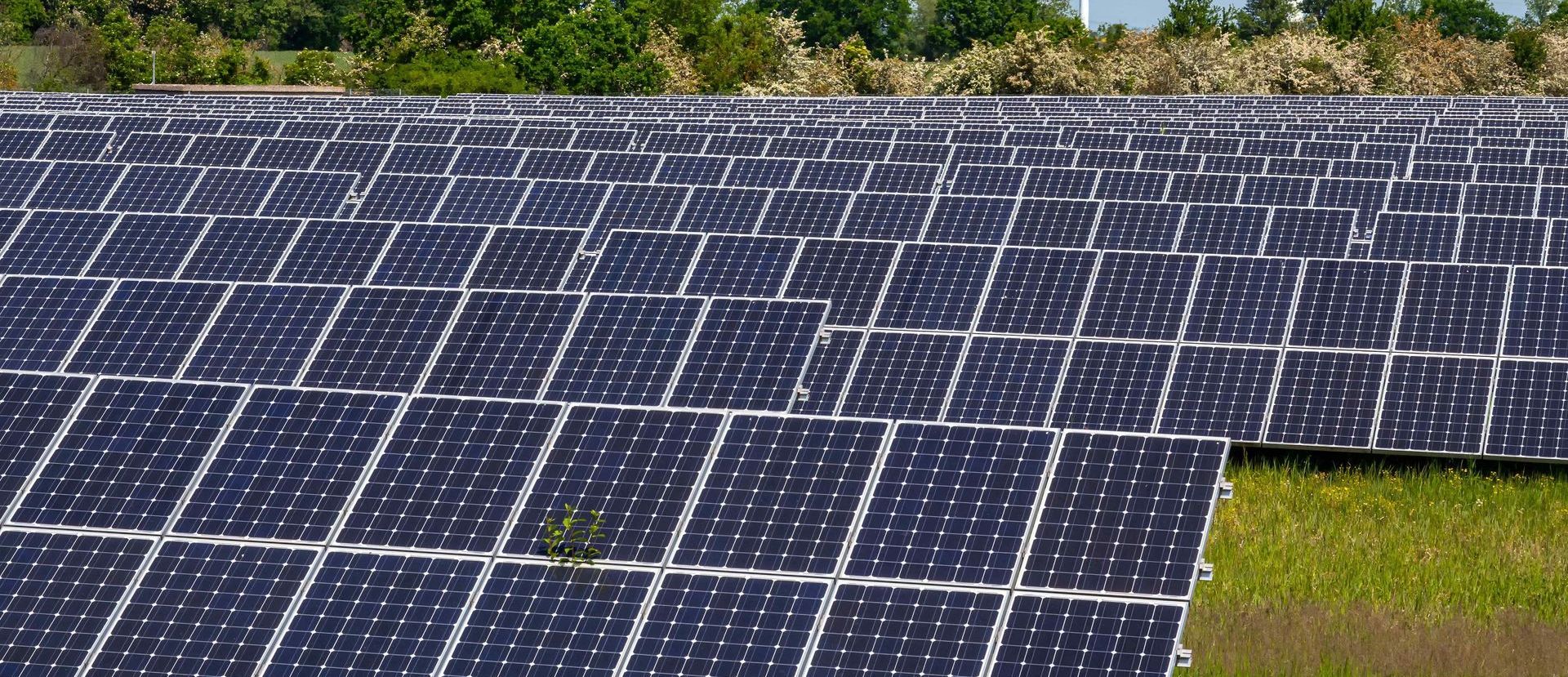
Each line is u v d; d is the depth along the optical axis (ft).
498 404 63.21
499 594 55.11
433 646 53.42
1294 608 70.38
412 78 383.45
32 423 63.82
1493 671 63.41
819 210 130.21
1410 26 450.71
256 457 61.52
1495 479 87.66
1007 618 52.60
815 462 59.21
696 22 462.19
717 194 130.62
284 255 110.93
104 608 55.26
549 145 184.34
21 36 518.37
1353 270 97.76
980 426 59.67
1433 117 263.29
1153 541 54.49
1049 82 386.73
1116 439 58.29
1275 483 87.71
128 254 112.47
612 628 53.62
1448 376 90.99
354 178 138.41
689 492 58.59
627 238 108.68
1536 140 195.21
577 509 58.23
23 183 140.36
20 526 59.00
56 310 91.91
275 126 192.85
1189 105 301.22
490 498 59.06
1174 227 124.06
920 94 401.49
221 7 638.94
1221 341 94.48
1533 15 611.88
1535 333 92.58
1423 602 71.51
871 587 54.29
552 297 90.74
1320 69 397.19
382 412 63.21
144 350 89.35
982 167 154.20
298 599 55.21
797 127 203.51
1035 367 92.94
